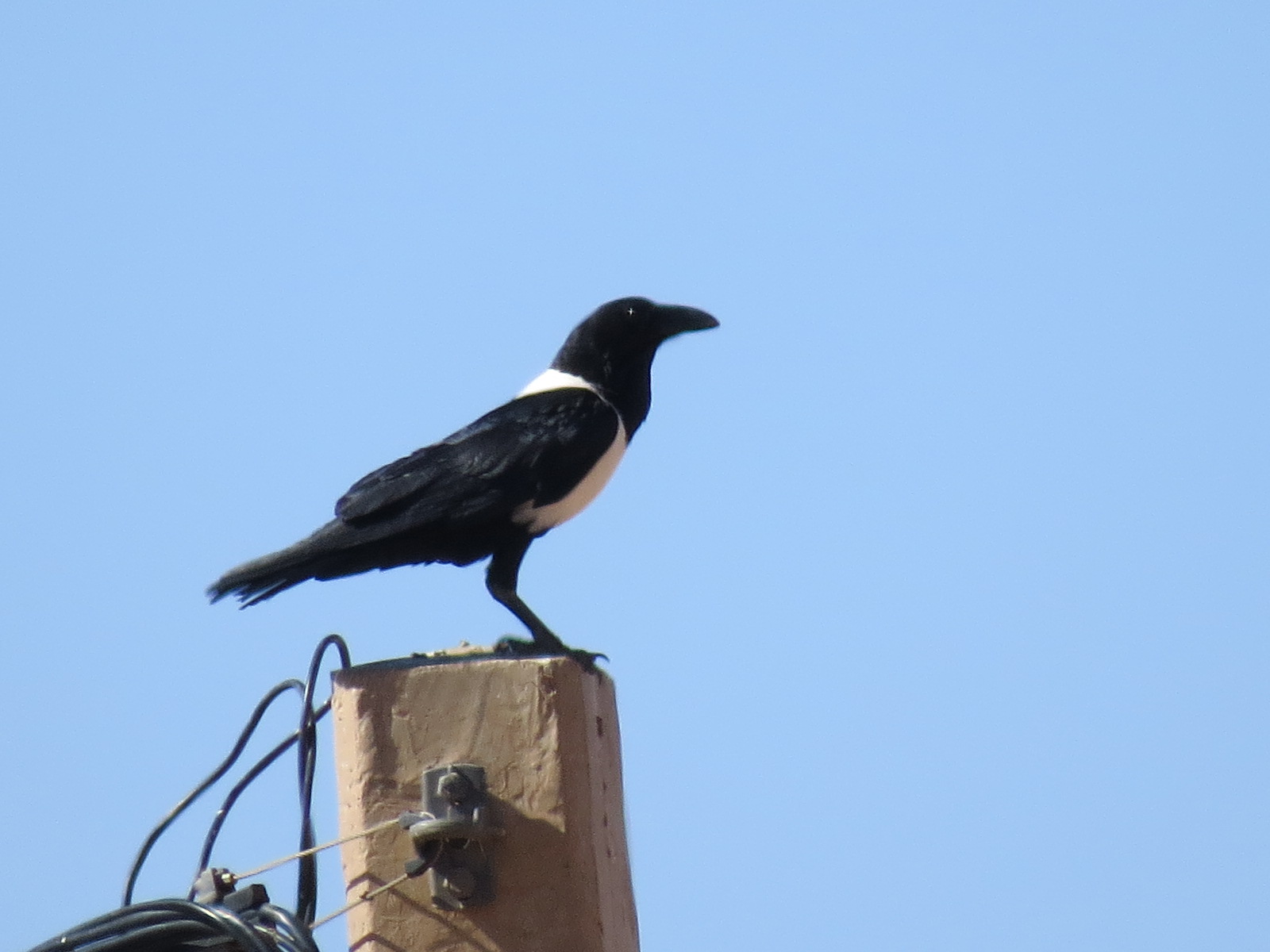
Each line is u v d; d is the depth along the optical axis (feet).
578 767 33.78
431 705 34.06
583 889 33.19
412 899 33.37
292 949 30.07
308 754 35.45
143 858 37.04
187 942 30.58
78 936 30.50
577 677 34.40
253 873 33.78
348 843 34.06
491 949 32.96
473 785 33.40
